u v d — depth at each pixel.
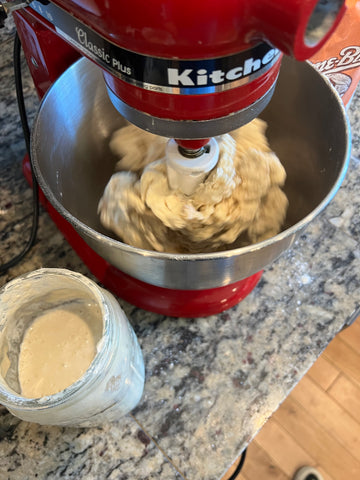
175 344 0.57
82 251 0.58
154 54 0.27
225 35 0.26
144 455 0.51
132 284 0.56
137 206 0.52
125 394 0.48
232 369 0.55
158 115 0.32
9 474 0.50
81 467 0.51
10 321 0.48
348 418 0.92
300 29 0.24
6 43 0.77
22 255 0.62
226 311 0.59
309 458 0.90
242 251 0.37
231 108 0.31
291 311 0.58
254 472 0.88
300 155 0.56
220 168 0.48
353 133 0.72
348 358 0.96
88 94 0.53
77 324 0.50
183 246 0.52
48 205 0.62
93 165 0.59
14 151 0.70
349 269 0.61
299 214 0.55
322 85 0.47
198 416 0.53
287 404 0.93
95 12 0.27
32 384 0.47
